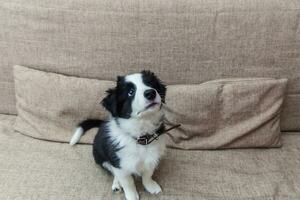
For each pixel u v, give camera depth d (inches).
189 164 61.6
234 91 63.4
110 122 57.4
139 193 56.4
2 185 56.0
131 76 53.4
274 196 54.7
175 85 65.8
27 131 67.1
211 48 64.4
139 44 64.7
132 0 63.7
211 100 63.2
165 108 62.6
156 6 63.2
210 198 54.5
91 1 64.0
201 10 63.0
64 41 65.6
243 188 56.4
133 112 51.6
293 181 57.6
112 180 58.2
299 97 67.2
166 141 63.6
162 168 60.6
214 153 64.5
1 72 69.4
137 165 54.9
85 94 64.9
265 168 60.6
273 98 64.0
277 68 65.5
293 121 69.3
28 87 66.4
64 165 60.8
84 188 56.5
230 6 63.0
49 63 67.4
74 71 67.2
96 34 64.6
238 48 64.3
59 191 55.5
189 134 64.7
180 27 63.4
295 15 62.6
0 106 72.4
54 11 64.2
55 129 66.9
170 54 65.0
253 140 64.5
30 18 65.2
